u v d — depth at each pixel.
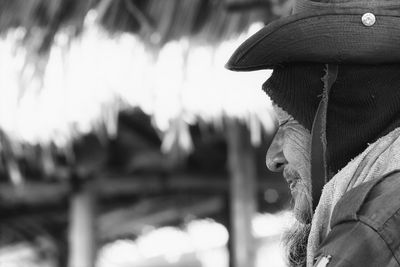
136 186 7.60
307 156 1.31
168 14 3.58
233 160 6.66
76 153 7.14
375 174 1.19
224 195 7.96
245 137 6.59
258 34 1.29
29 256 9.60
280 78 1.32
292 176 1.35
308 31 1.26
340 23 1.24
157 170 7.55
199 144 7.22
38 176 7.45
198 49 3.67
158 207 8.52
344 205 1.12
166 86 3.74
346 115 1.25
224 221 8.10
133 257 12.43
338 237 1.10
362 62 1.24
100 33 3.69
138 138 7.09
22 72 3.86
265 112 4.58
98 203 8.03
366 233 1.07
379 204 1.09
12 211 8.77
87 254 7.78
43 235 9.20
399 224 1.07
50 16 3.69
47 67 3.80
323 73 1.28
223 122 6.39
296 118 1.30
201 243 10.60
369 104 1.23
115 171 7.52
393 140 1.21
